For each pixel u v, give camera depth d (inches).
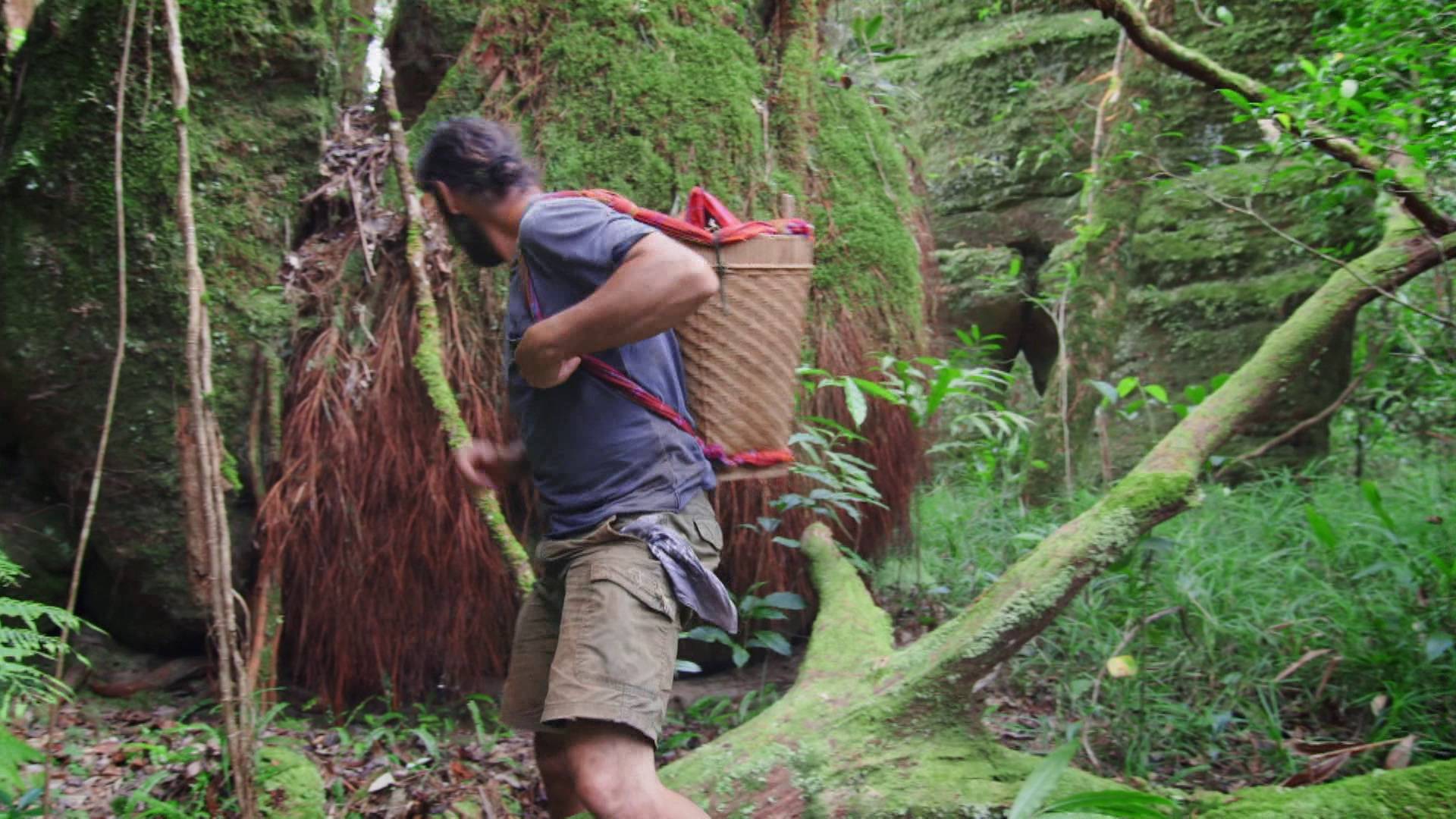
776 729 109.0
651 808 79.7
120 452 134.0
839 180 158.1
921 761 106.0
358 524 133.5
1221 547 154.3
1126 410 142.3
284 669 140.4
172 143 134.0
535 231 83.4
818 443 136.0
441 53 166.6
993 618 108.6
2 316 133.9
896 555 164.1
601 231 81.2
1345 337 222.5
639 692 80.6
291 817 103.3
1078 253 225.1
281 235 141.7
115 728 129.1
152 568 135.7
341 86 156.6
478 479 99.4
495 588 137.4
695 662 151.1
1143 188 200.1
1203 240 244.2
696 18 155.8
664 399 86.9
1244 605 139.8
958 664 107.4
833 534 150.7
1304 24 241.6
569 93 149.6
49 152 132.6
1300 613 138.7
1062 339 182.4
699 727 137.4
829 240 153.2
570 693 80.4
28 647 96.4
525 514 142.4
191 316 99.5
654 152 147.3
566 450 86.3
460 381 136.9
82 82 132.7
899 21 317.4
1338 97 131.1
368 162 148.6
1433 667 122.0
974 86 300.7
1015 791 102.6
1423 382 208.5
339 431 133.6
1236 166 245.6
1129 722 123.6
